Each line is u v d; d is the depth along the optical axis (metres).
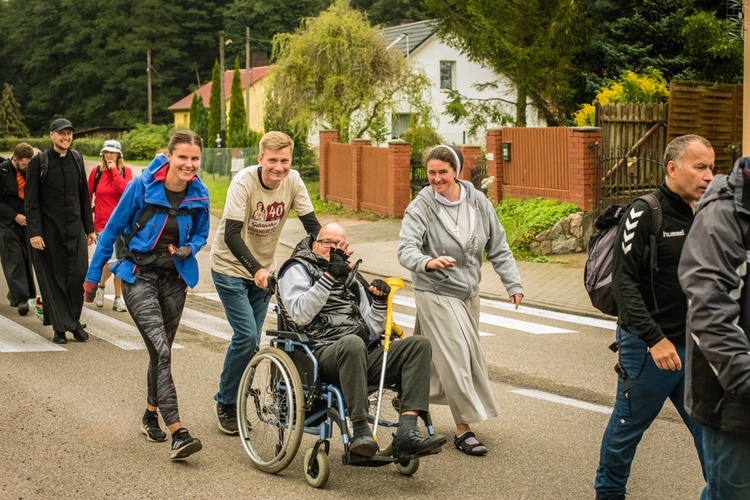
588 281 4.95
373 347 5.60
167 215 5.99
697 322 3.52
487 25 27.80
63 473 5.40
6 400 6.97
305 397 5.36
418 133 30.39
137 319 5.89
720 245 3.52
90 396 7.15
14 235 10.55
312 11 73.56
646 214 4.57
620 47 26.72
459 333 6.02
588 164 16.55
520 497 5.13
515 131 18.42
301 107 30.20
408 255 5.93
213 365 8.30
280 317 5.66
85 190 9.29
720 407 3.58
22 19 84.94
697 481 5.46
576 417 6.85
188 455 5.61
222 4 82.12
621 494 4.91
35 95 83.81
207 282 13.60
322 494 5.14
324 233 5.57
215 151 41.41
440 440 5.07
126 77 79.62
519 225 16.69
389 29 49.44
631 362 4.68
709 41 25.27
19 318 10.44
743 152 14.62
